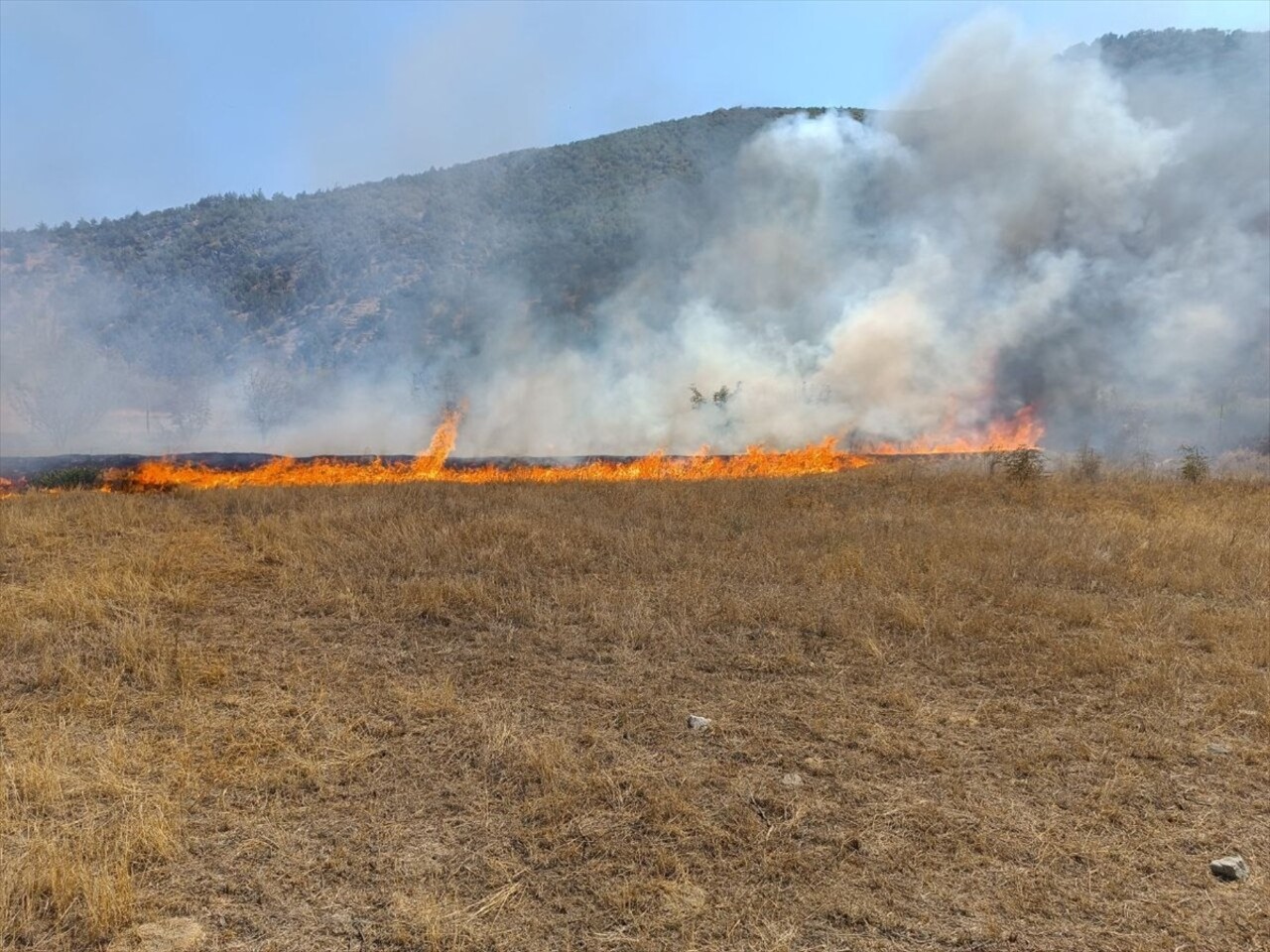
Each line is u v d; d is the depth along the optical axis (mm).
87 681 4844
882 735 4305
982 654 5551
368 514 9633
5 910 2773
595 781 3762
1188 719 4551
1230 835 3451
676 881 3082
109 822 3373
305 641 5715
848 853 3285
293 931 2803
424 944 2736
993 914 2926
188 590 6645
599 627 5914
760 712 4637
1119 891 3066
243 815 3498
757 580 7273
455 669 5238
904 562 7676
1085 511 11109
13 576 7109
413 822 3480
